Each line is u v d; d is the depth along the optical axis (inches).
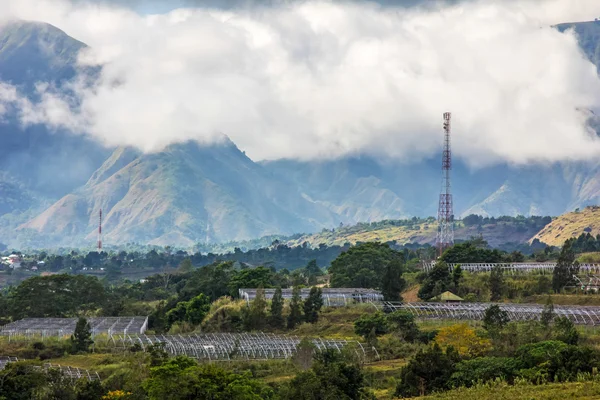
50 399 5167.3
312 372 5290.4
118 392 5152.6
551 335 6565.0
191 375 4734.3
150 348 6358.3
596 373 5251.0
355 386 5241.1
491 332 6732.3
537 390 4955.7
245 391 4717.0
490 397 4845.0
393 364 6653.5
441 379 5561.0
